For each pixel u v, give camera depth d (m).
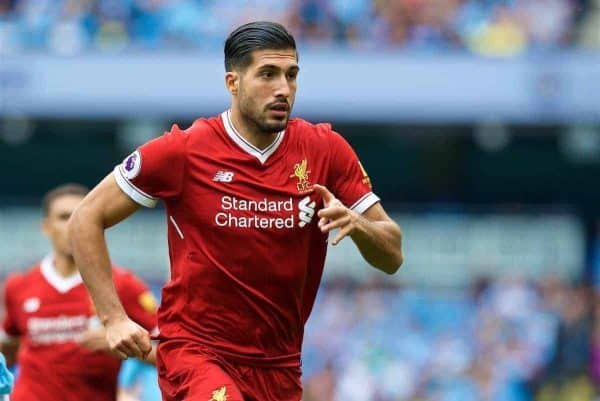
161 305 9.44
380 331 27.14
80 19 27.77
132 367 13.22
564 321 27.50
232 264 9.13
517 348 27.02
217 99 26.20
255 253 9.12
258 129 9.09
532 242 29.41
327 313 27.27
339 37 27.38
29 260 29.53
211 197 9.12
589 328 27.70
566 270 29.42
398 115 26.28
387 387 26.27
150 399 16.48
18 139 30.78
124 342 9.09
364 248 9.14
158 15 27.59
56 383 13.13
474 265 29.17
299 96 26.27
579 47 27.14
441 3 27.48
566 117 25.94
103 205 9.20
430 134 29.36
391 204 31.58
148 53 26.25
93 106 26.17
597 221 31.30
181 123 27.23
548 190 32.12
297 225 9.17
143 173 9.11
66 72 26.11
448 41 27.28
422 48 27.06
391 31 27.33
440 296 28.39
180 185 9.16
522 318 27.66
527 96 25.97
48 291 13.31
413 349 26.84
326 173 9.34
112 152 32.00
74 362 13.12
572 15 27.75
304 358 26.73
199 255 9.15
